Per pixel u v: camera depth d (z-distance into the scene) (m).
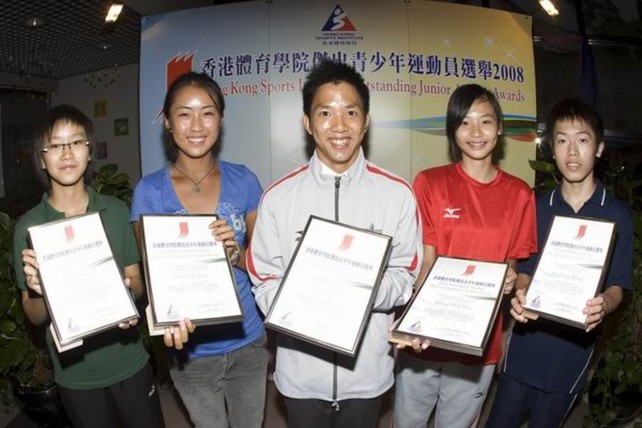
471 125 2.03
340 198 1.71
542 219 2.06
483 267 1.78
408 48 3.52
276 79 3.48
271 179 3.51
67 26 4.88
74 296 1.62
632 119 4.82
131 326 1.81
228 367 1.99
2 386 3.08
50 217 1.81
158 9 4.75
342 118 1.63
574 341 1.97
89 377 1.84
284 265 1.75
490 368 2.09
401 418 2.24
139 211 1.90
